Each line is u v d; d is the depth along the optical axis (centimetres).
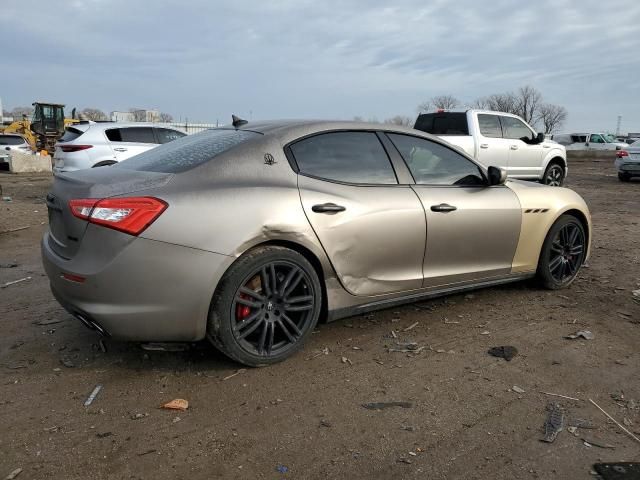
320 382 310
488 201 415
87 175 333
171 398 290
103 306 287
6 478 224
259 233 304
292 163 337
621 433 263
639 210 1052
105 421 267
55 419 268
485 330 389
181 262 287
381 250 357
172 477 227
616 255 634
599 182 1741
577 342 370
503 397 296
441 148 413
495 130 1169
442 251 391
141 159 362
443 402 290
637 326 401
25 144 2427
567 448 250
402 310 428
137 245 280
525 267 454
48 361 331
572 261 492
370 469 234
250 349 316
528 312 426
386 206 358
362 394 297
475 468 235
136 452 243
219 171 314
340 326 393
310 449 248
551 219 459
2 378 309
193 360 334
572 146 3925
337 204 337
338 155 358
